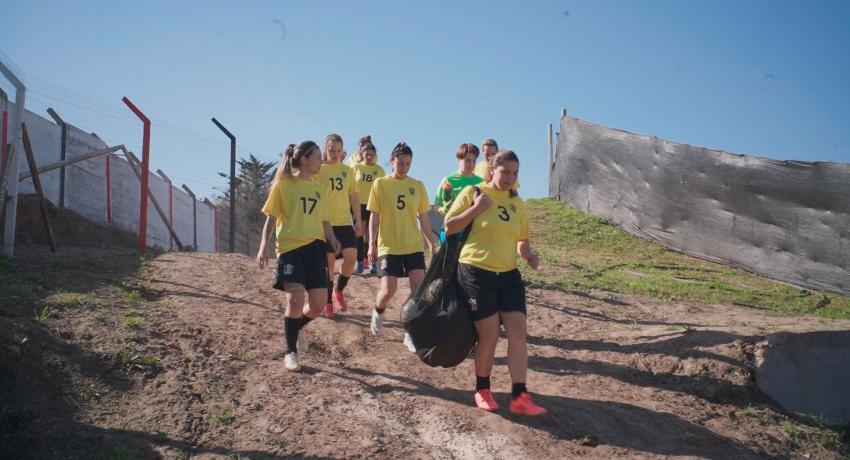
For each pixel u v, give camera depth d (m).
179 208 17.41
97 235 12.32
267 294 7.48
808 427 5.65
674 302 9.11
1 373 4.30
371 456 4.05
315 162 5.47
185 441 4.06
